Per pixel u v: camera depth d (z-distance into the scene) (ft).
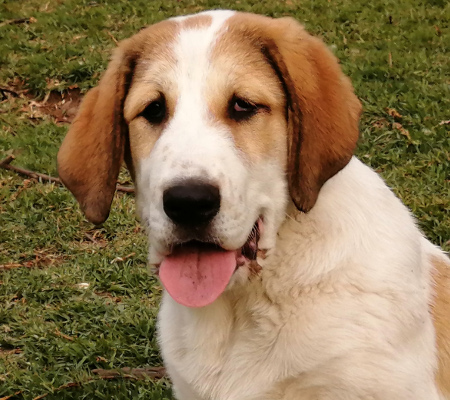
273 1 10.14
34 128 7.22
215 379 3.82
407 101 6.75
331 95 3.72
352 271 3.70
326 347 3.65
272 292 3.72
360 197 3.80
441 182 5.65
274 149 3.68
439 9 9.41
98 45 8.93
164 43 3.76
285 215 3.72
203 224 3.52
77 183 3.87
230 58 3.69
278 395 3.73
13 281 5.11
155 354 4.65
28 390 4.46
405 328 3.69
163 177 3.52
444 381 3.84
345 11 9.38
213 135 3.59
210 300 3.58
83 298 4.98
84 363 4.61
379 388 3.64
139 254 5.28
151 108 3.72
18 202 5.89
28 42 9.13
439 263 4.02
